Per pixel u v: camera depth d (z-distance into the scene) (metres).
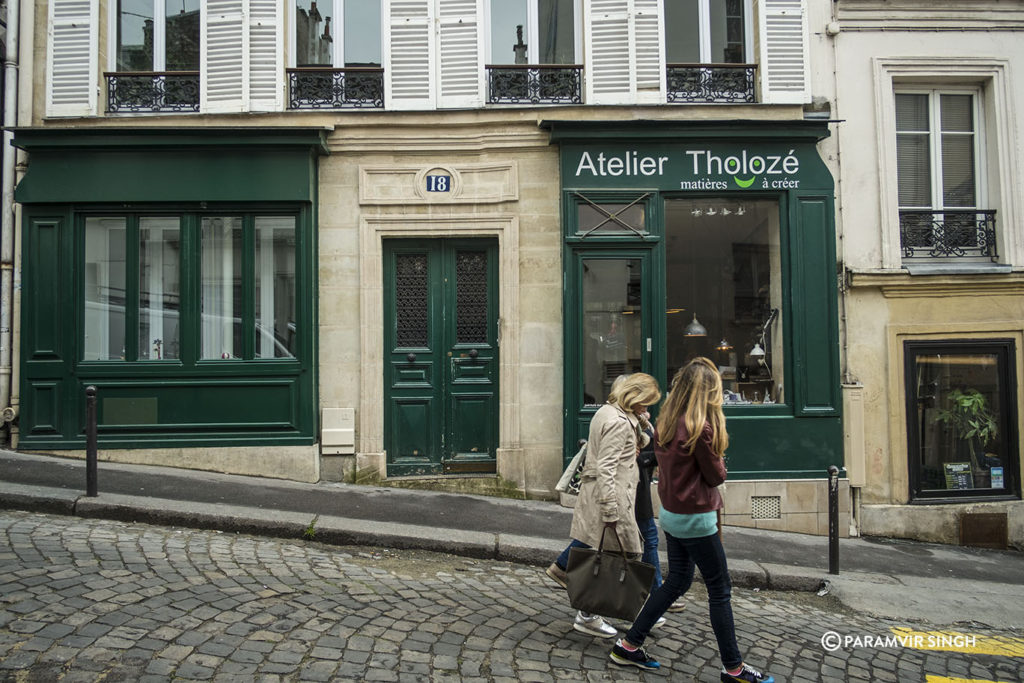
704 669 3.82
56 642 3.39
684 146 7.43
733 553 6.25
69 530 5.17
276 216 7.47
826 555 6.48
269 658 3.44
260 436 7.30
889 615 5.21
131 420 7.25
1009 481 7.71
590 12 7.54
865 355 7.56
